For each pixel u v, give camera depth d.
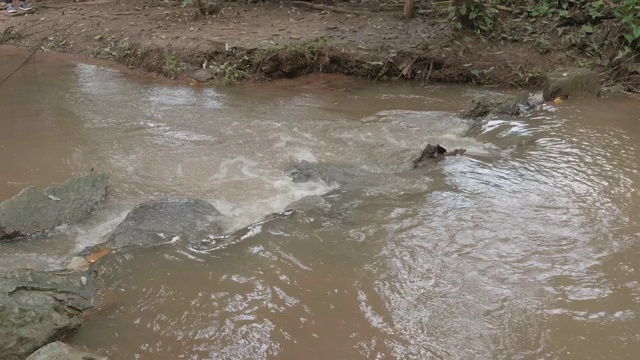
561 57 9.86
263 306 3.93
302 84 9.64
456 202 5.41
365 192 5.66
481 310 3.85
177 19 12.20
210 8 12.39
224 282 4.21
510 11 10.99
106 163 6.39
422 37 10.34
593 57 9.72
